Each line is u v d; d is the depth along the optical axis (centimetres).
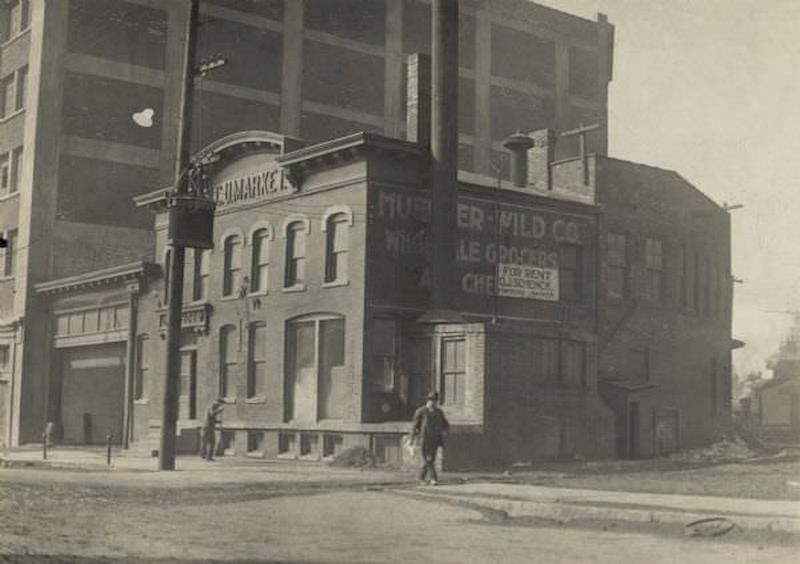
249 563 1064
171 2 4281
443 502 1670
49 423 3684
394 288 2803
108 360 3866
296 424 2877
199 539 1220
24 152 4084
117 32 4175
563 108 4788
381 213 2800
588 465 2600
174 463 2403
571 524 1405
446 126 2866
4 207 4241
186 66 2456
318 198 2933
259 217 3147
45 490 1759
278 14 4500
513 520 1447
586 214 3278
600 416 2942
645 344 3406
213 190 3331
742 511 1384
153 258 4209
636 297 3397
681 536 1280
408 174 2878
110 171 4128
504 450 2581
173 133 4256
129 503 1609
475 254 2966
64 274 4066
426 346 2753
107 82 4144
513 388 2634
